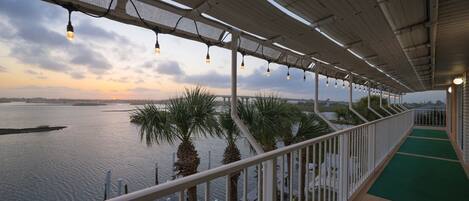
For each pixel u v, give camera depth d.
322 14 1.99
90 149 17.44
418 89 11.28
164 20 2.11
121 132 24.48
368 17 2.03
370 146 3.82
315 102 4.32
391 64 4.31
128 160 14.76
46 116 34.81
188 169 4.02
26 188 10.50
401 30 2.43
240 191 5.55
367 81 7.35
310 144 1.99
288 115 4.42
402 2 1.81
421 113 12.92
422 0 1.79
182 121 3.93
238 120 2.62
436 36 2.76
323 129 4.66
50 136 22.23
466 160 4.75
